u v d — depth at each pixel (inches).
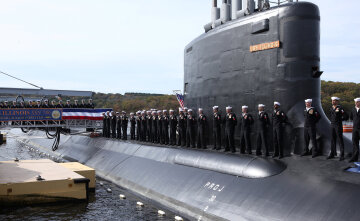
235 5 480.7
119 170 605.9
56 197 450.3
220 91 473.7
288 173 338.6
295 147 382.0
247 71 428.5
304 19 379.6
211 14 524.1
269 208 303.4
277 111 382.3
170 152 525.3
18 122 893.8
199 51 518.3
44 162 610.9
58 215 406.9
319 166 335.9
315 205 276.4
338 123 343.0
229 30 451.8
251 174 361.4
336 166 327.3
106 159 707.4
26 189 435.8
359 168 308.3
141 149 623.5
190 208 383.2
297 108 382.3
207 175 413.1
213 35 481.7
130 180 543.2
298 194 298.5
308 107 362.6
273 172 348.8
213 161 423.8
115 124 851.4
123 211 423.2
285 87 386.9
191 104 552.4
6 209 426.0
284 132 389.4
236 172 380.2
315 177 313.7
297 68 381.7
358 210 250.7
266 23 396.8
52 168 542.6
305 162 353.7
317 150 366.6
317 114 361.1
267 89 404.2
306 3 381.4
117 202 465.7
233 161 398.3
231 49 449.7
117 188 548.7
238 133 450.9
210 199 369.7
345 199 266.2
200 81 519.5
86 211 423.8
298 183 313.1
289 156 381.1
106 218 395.2
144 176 519.2
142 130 732.0
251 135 427.8
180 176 450.6
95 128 987.3
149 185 486.6
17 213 411.8
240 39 435.2
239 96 441.7
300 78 382.0
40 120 893.2
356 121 328.5
